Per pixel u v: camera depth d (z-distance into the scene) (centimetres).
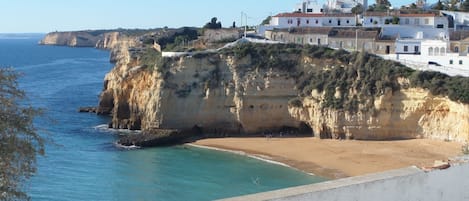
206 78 8375
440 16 10044
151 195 5338
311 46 8506
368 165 6438
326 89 8050
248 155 7088
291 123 8325
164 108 8319
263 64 8356
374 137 7744
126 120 8956
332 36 9694
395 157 6738
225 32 11206
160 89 8325
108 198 5194
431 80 7531
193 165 6594
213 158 6962
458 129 7262
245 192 5472
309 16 10825
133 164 6588
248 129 8294
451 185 1430
